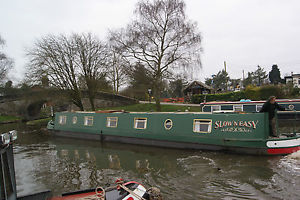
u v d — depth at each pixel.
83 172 9.72
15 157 12.91
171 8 22.75
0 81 36.81
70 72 26.72
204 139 11.50
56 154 13.34
